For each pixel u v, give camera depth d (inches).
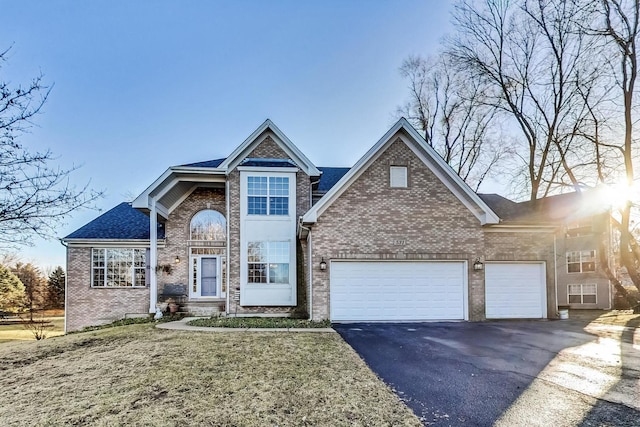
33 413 203.3
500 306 562.9
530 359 314.0
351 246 535.2
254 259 623.5
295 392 230.4
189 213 713.0
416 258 541.3
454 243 550.0
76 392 236.8
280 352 331.6
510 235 575.5
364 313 529.0
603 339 402.0
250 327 477.7
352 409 204.7
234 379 255.8
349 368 284.2
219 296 703.7
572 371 277.4
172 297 679.1
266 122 653.3
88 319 696.4
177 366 288.7
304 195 649.0
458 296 546.0
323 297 525.3
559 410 203.8
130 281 708.0
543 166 864.9
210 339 391.9
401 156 558.6
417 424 186.9
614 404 211.5
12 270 1633.9
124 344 379.9
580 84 773.3
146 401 217.6
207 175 637.3
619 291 811.4
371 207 545.0
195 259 711.7
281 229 632.4
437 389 238.4
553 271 577.0
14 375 280.7
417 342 382.3
